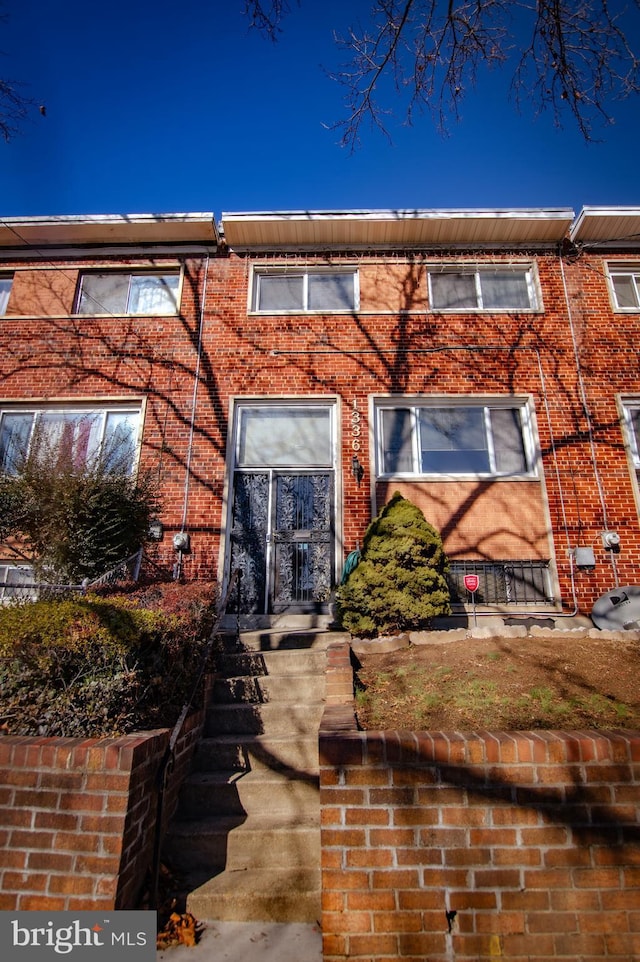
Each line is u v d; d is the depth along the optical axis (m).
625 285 9.50
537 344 8.89
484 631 5.73
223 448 8.39
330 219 9.07
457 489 8.20
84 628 3.62
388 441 8.55
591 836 2.84
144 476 7.24
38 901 2.81
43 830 2.91
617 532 7.94
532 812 2.87
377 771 2.94
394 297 9.21
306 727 4.67
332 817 2.88
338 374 8.73
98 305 9.46
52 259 9.62
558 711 3.70
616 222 9.15
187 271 9.47
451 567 7.86
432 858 2.81
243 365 8.80
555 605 7.66
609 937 2.70
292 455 8.47
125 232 9.39
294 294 9.49
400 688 4.36
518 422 8.65
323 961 2.69
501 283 9.50
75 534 6.11
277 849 3.53
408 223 9.17
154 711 3.78
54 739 3.21
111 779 2.98
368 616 6.29
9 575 7.50
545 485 8.16
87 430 8.39
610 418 8.49
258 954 2.84
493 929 2.71
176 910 3.12
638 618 7.11
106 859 2.85
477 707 3.81
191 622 4.56
